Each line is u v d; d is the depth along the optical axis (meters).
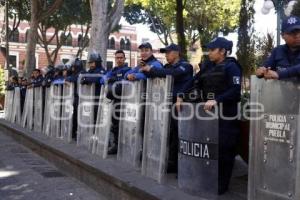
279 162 3.96
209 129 4.78
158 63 6.33
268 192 4.09
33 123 13.06
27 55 21.20
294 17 4.32
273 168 4.03
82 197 6.44
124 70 7.39
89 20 32.09
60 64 10.82
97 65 8.27
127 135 6.87
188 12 27.14
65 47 51.47
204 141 4.82
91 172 6.77
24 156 10.21
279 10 8.79
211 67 5.17
